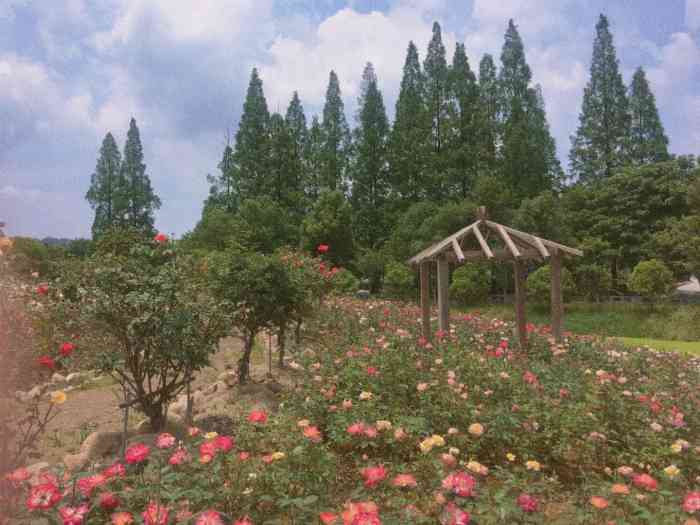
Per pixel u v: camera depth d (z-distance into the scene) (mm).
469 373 4430
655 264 20938
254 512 2211
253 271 5918
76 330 3793
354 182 42125
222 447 2326
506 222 30766
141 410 4066
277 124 44688
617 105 39625
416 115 41469
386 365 4422
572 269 27609
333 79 45094
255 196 42969
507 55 43562
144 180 49438
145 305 3799
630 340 13617
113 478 2129
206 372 6984
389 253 32156
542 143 41562
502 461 3262
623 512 2367
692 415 3834
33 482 2201
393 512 2199
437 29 42969
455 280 24609
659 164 32094
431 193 40781
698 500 2152
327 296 10148
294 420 3418
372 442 3119
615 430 3572
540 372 4816
